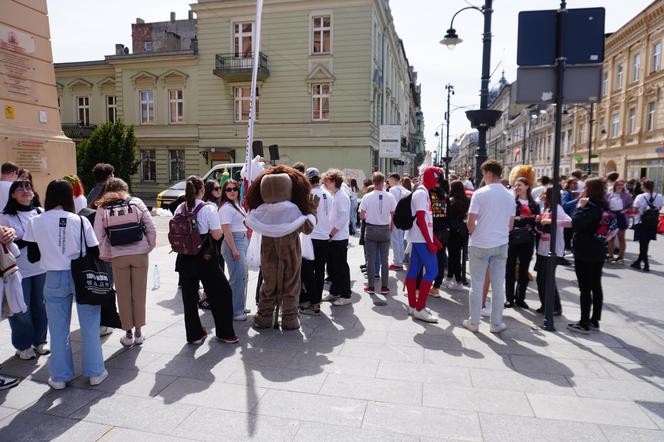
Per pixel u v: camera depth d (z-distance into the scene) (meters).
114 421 3.10
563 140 41.19
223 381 3.70
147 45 36.06
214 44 24.95
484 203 4.71
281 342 4.61
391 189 8.80
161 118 26.78
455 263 6.97
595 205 4.73
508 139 68.06
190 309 4.46
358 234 14.53
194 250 4.27
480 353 4.32
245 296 5.42
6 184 4.73
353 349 4.41
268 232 4.71
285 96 24.16
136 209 4.24
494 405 3.32
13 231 3.65
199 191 4.92
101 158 21.97
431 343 4.58
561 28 4.63
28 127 8.71
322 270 5.76
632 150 27.53
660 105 24.38
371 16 22.70
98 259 3.62
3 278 3.65
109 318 3.68
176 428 3.01
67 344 3.60
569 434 2.94
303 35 23.56
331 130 23.64
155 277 6.82
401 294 6.59
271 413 3.19
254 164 7.02
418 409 3.25
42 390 3.54
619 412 3.23
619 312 5.76
